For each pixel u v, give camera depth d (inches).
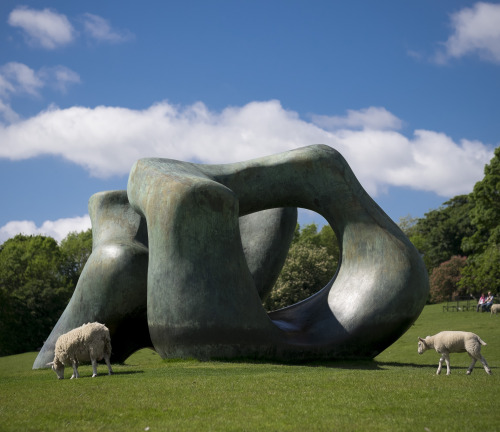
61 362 514.3
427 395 360.5
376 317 692.1
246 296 654.5
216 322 637.3
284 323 732.0
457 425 279.3
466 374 494.9
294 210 889.5
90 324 516.4
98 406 346.0
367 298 698.8
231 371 535.5
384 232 721.0
